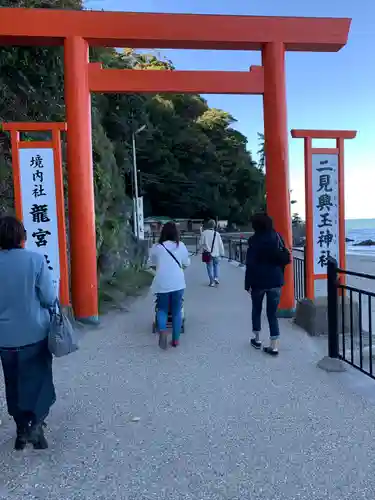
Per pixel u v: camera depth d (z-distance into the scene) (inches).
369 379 178.1
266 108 293.7
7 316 121.6
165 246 227.1
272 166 293.6
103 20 272.5
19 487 110.0
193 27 278.8
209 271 452.4
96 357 212.5
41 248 253.4
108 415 149.8
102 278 384.5
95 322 275.9
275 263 210.5
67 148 277.0
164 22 276.4
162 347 221.5
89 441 132.5
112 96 621.0
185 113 1630.2
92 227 279.9
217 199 1665.8
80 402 160.6
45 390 129.3
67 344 123.6
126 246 492.7
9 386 126.3
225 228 1743.4
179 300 227.3
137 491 108.0
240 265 658.8
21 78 321.4
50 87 348.2
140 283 439.2
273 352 210.5
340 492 106.5
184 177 1583.4
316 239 270.5
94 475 114.9
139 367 197.8
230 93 294.8
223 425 141.4
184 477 113.5
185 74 288.5
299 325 265.9
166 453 125.1
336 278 191.3
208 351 220.1
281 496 105.2
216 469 116.9
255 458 121.8
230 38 282.2
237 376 184.5
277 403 157.1
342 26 290.0
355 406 153.6
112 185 455.5
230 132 1806.1
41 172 253.1
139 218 795.4
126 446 129.3
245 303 352.5
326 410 150.8
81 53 274.2
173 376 185.9
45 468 118.4
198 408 154.3
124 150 690.2
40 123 251.9
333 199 272.5
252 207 1780.3
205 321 288.2
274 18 284.8
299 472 114.9
